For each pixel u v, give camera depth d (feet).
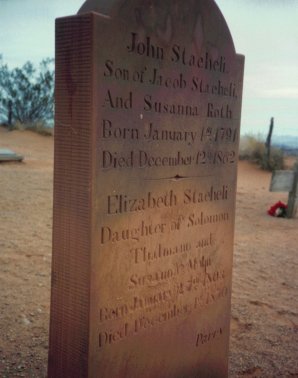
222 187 11.64
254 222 29.35
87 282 8.87
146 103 9.36
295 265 20.65
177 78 9.95
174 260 10.66
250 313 15.42
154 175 9.82
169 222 10.38
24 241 22.00
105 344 9.38
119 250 9.35
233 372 12.16
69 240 9.02
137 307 9.95
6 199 31.24
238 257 21.50
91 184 8.54
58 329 9.48
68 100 8.57
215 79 10.90
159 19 9.35
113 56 8.54
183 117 10.25
